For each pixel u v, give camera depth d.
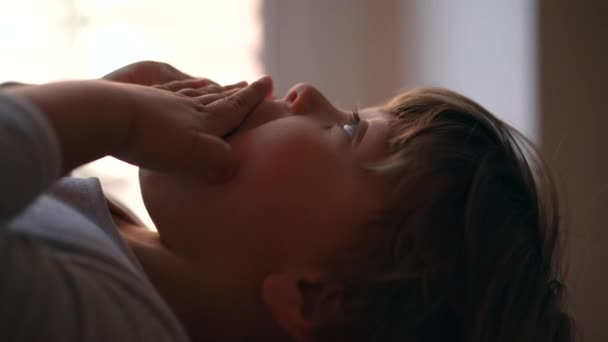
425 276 0.72
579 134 1.33
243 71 1.69
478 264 0.73
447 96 0.82
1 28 1.58
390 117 0.79
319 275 0.71
